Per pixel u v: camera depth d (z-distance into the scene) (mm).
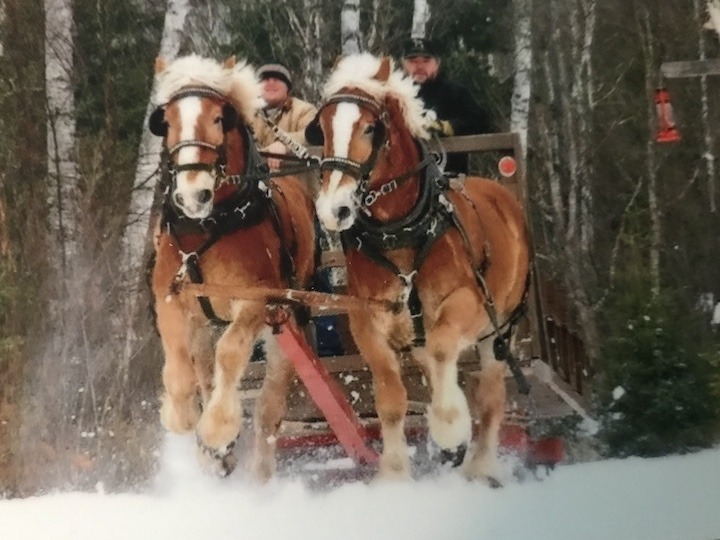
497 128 14547
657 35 15031
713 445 9281
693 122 14867
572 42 14961
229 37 14547
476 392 5750
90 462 10062
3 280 11367
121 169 13078
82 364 11531
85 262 12266
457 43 14742
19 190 12211
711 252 14406
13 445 10062
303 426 5949
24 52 12695
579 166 14766
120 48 14000
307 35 13508
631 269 12383
